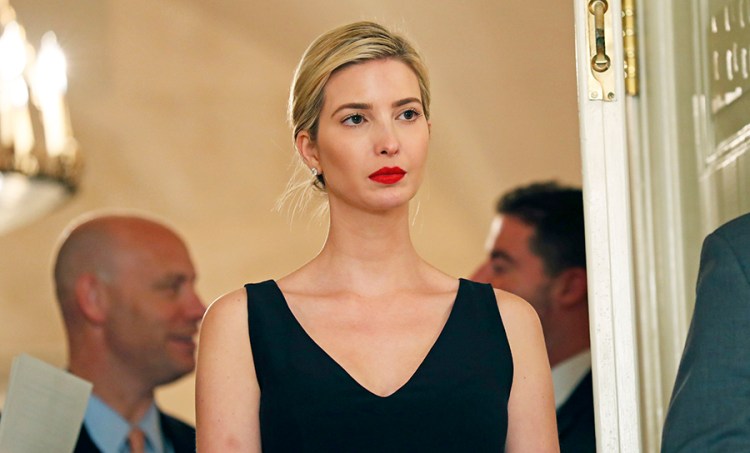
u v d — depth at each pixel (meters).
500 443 6.40
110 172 20.42
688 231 7.25
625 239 7.07
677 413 5.77
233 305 6.52
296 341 6.36
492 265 20.38
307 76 6.64
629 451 6.90
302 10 20.83
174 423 19.95
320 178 6.82
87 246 20.12
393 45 6.62
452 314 6.56
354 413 6.17
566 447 19.33
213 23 20.83
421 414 6.22
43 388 9.26
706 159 7.23
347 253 6.64
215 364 6.42
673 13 7.33
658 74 7.34
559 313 20.02
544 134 20.67
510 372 6.55
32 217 20.12
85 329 20.00
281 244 20.62
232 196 20.64
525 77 20.81
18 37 20.25
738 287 5.88
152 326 20.11
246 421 6.36
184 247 20.41
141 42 20.72
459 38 20.81
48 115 20.27
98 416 19.61
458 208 20.53
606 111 7.15
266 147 20.78
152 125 20.61
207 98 20.77
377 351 6.39
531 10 20.91
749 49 6.97
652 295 7.30
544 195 20.47
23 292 19.97
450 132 20.69
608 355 6.97
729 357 5.75
